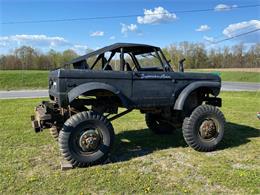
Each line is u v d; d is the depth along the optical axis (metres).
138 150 5.12
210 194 3.43
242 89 21.97
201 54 50.38
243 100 13.18
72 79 4.22
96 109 4.82
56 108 4.66
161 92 4.93
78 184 3.66
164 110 5.35
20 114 8.70
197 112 5.00
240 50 53.66
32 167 4.24
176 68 5.70
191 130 4.97
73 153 4.18
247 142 5.62
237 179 3.81
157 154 4.88
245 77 40.12
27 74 27.00
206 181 3.78
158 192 3.48
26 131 6.38
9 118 7.98
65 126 4.20
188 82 5.18
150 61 5.33
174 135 6.20
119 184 3.67
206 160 4.59
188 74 5.19
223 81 37.19
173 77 5.02
